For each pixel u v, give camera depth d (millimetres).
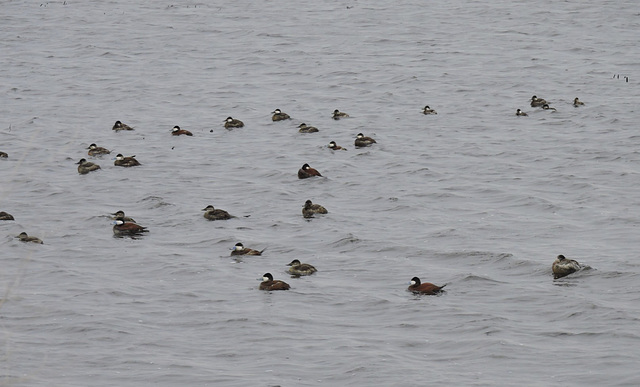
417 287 38562
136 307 37000
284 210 50562
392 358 31844
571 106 74188
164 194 53562
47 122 70438
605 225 47125
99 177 56875
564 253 42688
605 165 58406
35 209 50625
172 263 42094
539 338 33438
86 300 37656
